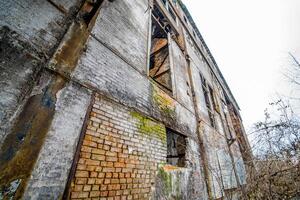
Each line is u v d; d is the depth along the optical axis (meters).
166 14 7.94
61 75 2.30
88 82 2.65
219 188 5.58
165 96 4.79
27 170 1.70
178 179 3.88
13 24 1.99
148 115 3.71
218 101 11.42
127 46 3.90
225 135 9.52
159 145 3.67
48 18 2.40
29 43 2.08
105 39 3.33
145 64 4.35
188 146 4.92
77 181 2.09
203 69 10.82
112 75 3.16
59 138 2.05
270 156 3.94
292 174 3.81
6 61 1.82
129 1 4.81
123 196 2.56
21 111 1.81
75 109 2.34
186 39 9.73
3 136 1.63
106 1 3.81
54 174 1.90
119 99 3.11
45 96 2.06
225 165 7.21
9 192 1.54
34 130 1.86
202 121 6.72
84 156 2.26
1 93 1.70
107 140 2.64
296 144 3.78
